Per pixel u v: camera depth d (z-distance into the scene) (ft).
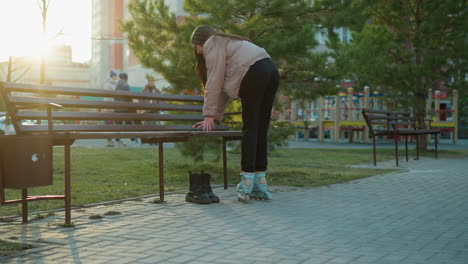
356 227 12.87
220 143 26.50
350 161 34.12
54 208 15.49
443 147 54.13
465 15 42.09
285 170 27.45
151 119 17.57
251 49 16.48
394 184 21.74
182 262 9.59
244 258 9.87
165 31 25.26
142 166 28.14
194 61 24.38
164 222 13.44
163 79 25.89
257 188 17.44
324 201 17.11
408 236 11.89
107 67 166.50
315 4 24.91
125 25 25.81
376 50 44.39
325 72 24.66
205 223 13.33
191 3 24.18
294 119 66.13
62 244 11.00
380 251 10.47
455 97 63.36
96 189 19.62
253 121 16.76
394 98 45.39
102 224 13.15
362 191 19.58
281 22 25.05
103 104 15.65
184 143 26.23
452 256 10.11
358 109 59.36
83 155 33.78
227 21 23.84
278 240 11.41
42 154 12.23
